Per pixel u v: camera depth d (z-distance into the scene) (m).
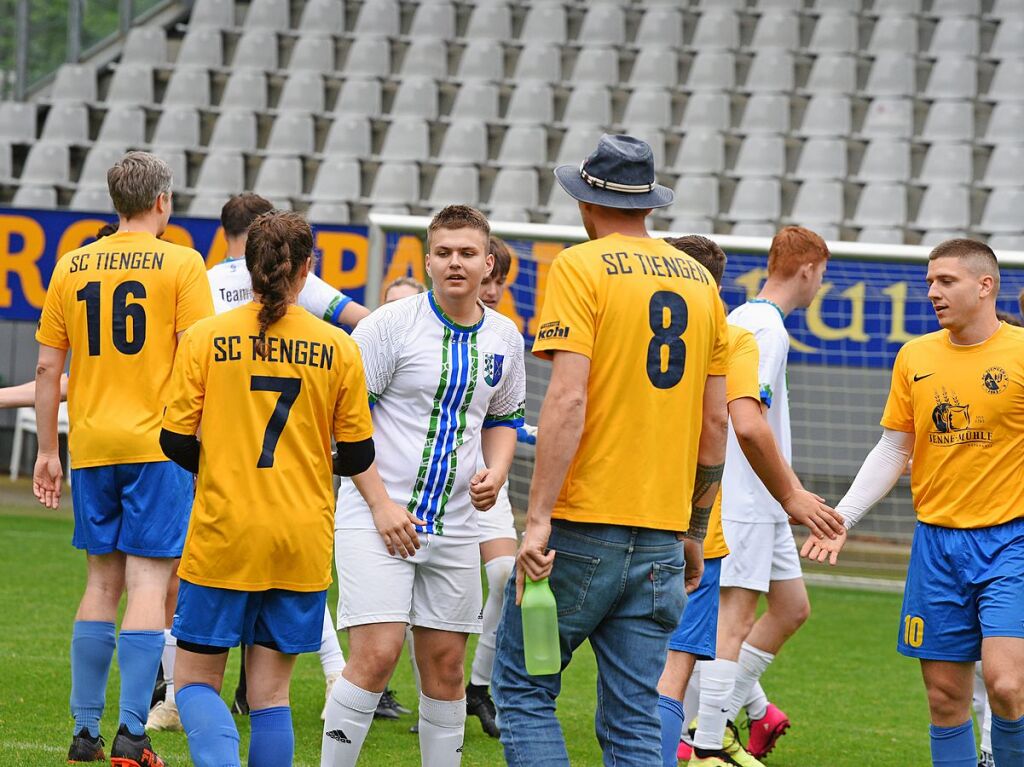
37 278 41.97
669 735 15.62
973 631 14.89
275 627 12.91
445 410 14.44
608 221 12.72
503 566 19.53
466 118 56.78
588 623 12.30
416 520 13.91
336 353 12.95
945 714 15.12
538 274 36.47
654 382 12.19
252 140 56.47
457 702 14.66
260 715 13.06
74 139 56.66
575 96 56.56
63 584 30.67
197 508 12.77
